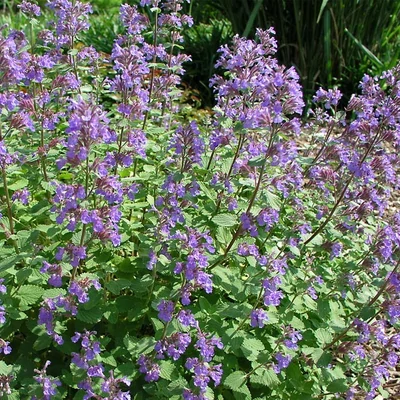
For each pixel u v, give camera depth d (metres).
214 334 0.64
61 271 0.58
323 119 0.88
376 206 0.81
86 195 0.58
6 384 0.55
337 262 0.80
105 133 0.55
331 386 0.65
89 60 0.85
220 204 0.74
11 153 0.67
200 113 1.42
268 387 0.66
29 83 0.71
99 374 0.56
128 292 0.72
